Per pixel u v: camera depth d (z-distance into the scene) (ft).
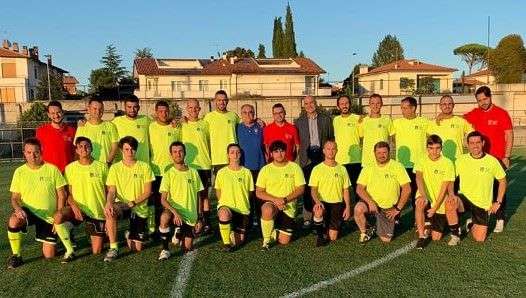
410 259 16.79
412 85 127.85
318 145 22.65
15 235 16.84
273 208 18.26
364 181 19.49
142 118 21.84
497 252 17.38
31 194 17.22
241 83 118.21
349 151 23.08
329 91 126.82
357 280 14.80
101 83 150.20
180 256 17.71
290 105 80.18
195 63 128.16
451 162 18.90
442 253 17.43
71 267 16.70
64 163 20.81
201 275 15.57
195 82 119.96
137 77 126.93
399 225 22.02
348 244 18.95
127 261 17.24
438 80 136.05
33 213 17.30
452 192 18.66
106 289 14.55
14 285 15.07
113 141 21.12
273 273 15.64
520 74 125.59
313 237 20.13
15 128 56.29
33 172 17.33
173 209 17.72
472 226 19.30
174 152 18.08
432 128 22.25
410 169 22.27
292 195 18.72
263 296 13.70
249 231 21.13
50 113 20.59
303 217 23.03
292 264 16.53
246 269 16.10
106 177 18.38
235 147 18.81
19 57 125.18
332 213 19.24
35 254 18.42
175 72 118.42
